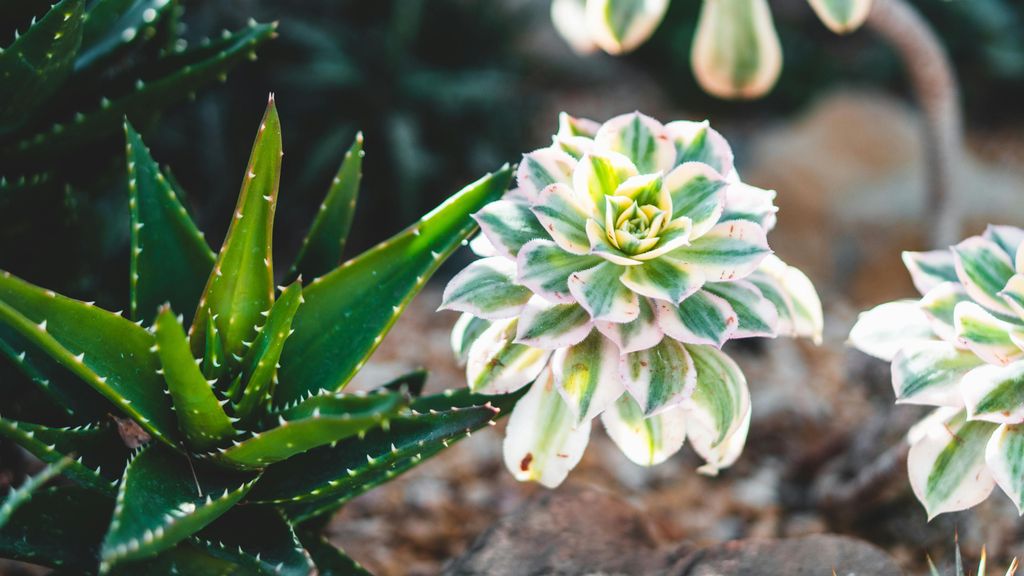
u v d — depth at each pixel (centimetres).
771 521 109
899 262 166
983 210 168
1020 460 78
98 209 96
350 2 184
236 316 79
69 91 88
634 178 78
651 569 90
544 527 92
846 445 113
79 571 78
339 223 84
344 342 81
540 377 81
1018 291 80
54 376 80
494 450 115
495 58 194
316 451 81
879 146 181
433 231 81
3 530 78
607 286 78
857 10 95
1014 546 102
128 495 74
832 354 140
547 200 78
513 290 79
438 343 138
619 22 99
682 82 230
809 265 168
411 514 108
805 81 223
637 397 77
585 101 229
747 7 101
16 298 75
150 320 81
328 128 169
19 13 86
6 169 87
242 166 157
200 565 77
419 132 176
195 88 88
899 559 104
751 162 185
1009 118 219
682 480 113
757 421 120
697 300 79
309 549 83
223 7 159
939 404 79
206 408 77
